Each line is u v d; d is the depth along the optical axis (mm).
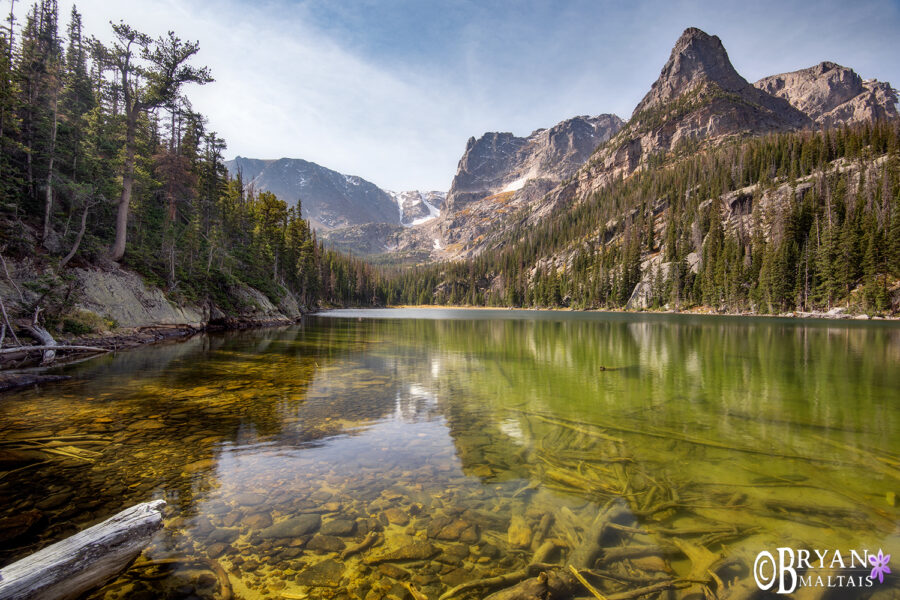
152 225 35000
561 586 3488
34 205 24125
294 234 74812
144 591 3414
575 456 6707
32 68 29125
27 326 16266
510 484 5621
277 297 49656
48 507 4793
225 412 9281
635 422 8750
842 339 27984
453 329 39719
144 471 5941
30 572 3055
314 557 3949
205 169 46156
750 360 18531
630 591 3428
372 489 5457
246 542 4180
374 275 154375
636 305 96438
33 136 25969
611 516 4711
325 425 8414
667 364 17422
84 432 7688
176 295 29859
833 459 6547
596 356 20141
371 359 18594
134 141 27391
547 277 131250
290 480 5711
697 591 3426
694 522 4598
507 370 15812
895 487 5504
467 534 4359
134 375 13633
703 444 7270
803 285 65312
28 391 11125
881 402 10570
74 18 46406
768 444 7281
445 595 3393
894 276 55156
